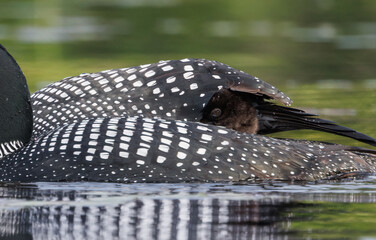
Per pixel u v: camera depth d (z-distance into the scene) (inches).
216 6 1423.5
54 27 1218.0
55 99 526.3
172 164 423.2
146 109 511.2
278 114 527.5
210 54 1000.2
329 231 332.2
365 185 427.5
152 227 336.2
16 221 345.1
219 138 434.6
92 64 923.4
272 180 428.8
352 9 1379.2
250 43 1093.8
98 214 356.8
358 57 994.7
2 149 458.3
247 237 323.0
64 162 429.1
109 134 433.4
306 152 448.8
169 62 533.6
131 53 998.4
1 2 1502.2
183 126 438.3
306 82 837.8
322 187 419.8
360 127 615.2
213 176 422.3
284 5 1424.7
